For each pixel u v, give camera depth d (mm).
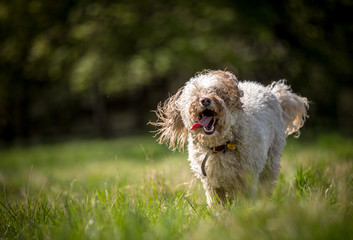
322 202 3535
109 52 15984
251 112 4789
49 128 28172
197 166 4719
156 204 4348
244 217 3350
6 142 24438
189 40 14930
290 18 15938
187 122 4641
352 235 2838
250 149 4512
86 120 30203
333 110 19844
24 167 11742
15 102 23375
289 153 7559
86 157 13375
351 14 16719
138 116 24031
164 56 14914
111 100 28422
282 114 6035
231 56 14875
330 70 17438
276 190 4840
